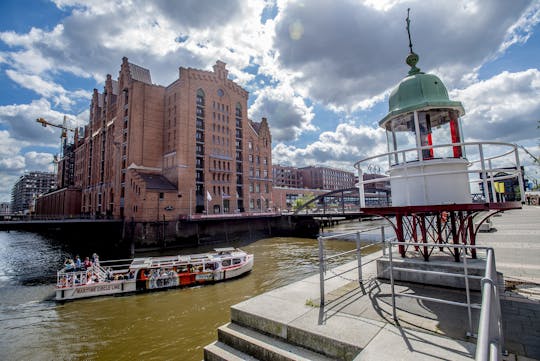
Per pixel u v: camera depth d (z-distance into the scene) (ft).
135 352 39.70
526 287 21.81
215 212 200.54
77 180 325.21
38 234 285.64
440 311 16.75
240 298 61.00
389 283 22.97
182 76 196.44
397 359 11.76
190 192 183.83
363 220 288.10
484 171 20.52
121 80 215.92
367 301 18.99
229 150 218.59
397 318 15.98
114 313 54.03
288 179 482.69
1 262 117.60
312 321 16.05
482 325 6.68
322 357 14.05
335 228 222.28
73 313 54.70
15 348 41.83
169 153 194.80
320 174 497.05
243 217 179.11
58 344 42.70
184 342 41.83
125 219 170.40
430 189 23.58
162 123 206.80
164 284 68.23
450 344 12.78
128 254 135.03
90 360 38.29
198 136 203.21
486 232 63.57
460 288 20.45
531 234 55.57
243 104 240.12
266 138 263.70
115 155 211.41
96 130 282.56
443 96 25.09
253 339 16.28
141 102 198.80
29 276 90.02
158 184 177.27
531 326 14.97
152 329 46.60
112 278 68.23
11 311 56.54
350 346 13.26
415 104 24.72
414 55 28.17
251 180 241.14
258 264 96.73
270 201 256.52
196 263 73.72
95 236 200.13
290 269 88.12
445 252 26.94
